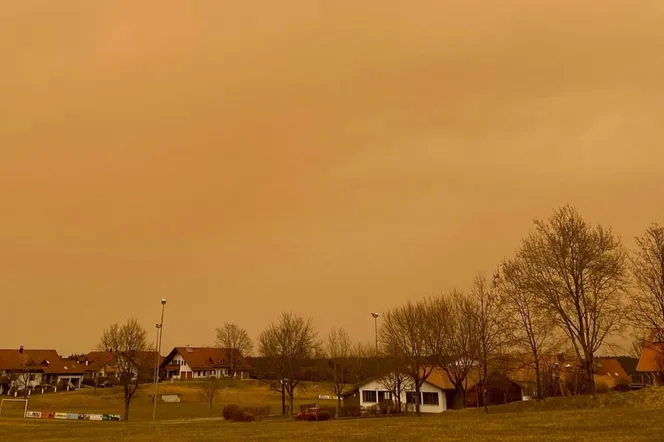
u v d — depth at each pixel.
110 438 32.44
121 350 71.38
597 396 44.44
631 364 110.12
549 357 57.84
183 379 138.00
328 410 64.81
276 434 32.56
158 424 45.56
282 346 71.19
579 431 27.78
